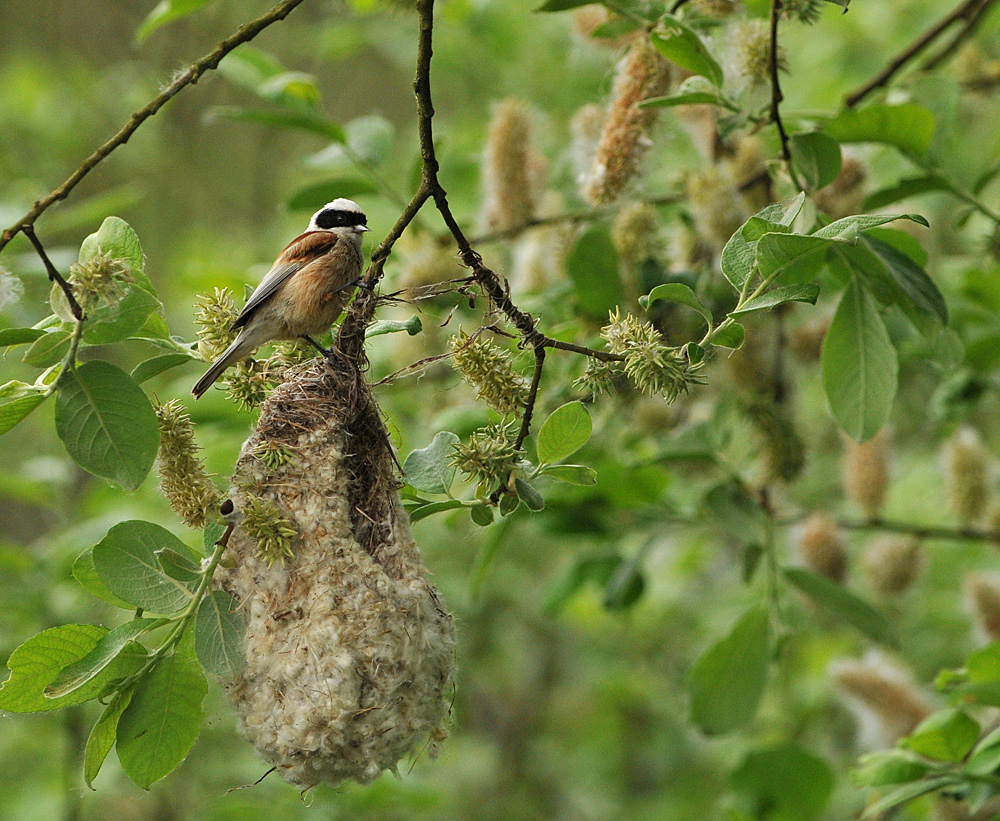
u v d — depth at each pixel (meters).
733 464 12.02
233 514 6.14
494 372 6.27
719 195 9.30
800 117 9.50
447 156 15.77
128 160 21.83
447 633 6.35
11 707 5.72
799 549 11.22
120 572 5.79
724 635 9.95
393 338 10.47
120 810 15.00
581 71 14.95
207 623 5.82
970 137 13.74
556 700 22.91
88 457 5.64
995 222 9.78
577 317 10.06
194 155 23.34
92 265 5.71
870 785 7.79
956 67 11.47
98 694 5.81
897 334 10.48
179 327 18.08
